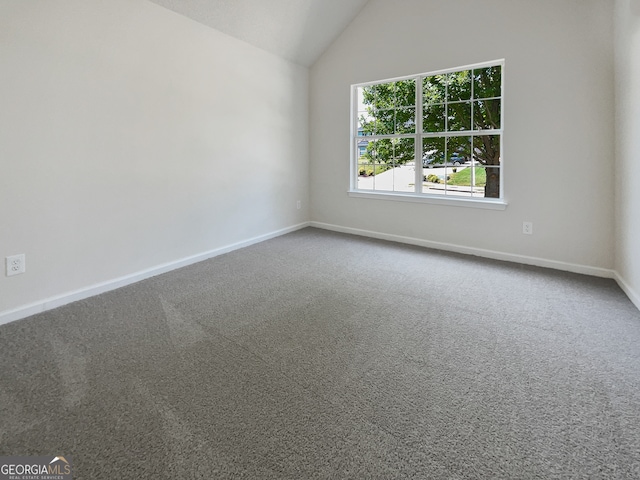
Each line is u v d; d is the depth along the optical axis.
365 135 4.69
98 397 1.56
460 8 3.66
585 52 3.05
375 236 4.66
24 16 2.23
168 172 3.27
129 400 1.54
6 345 2.00
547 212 3.39
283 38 4.20
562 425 1.38
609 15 2.93
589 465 1.20
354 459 1.23
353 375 1.73
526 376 1.71
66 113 2.49
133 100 2.91
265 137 4.38
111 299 2.68
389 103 4.43
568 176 3.25
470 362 1.84
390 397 1.56
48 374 1.73
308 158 5.18
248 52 4.02
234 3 3.41
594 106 3.06
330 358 1.88
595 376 1.70
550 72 3.22
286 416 1.45
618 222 2.95
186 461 1.22
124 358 1.87
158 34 3.06
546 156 3.33
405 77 4.16
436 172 4.15
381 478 1.15
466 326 2.24
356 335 2.12
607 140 3.04
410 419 1.43
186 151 3.42
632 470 1.17
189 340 2.07
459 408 1.49
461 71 3.84
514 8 3.35
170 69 3.19
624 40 2.66
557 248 3.38
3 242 2.24
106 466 1.20
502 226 3.66
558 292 2.79
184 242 3.49
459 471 1.18
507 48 3.42
